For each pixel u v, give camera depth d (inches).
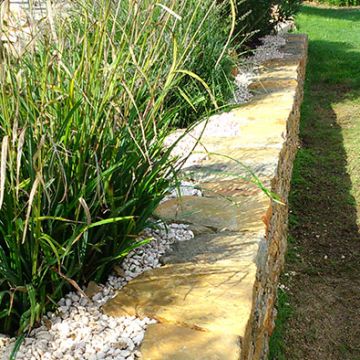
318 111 264.4
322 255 147.5
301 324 120.5
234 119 153.8
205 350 61.9
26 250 67.4
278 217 125.5
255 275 76.5
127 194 76.1
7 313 63.9
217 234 89.8
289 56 252.7
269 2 264.8
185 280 75.5
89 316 69.4
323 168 199.6
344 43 404.8
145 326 66.9
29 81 73.6
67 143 71.2
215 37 170.4
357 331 118.6
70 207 68.8
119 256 74.4
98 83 77.4
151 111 85.4
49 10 69.9
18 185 60.5
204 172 116.3
